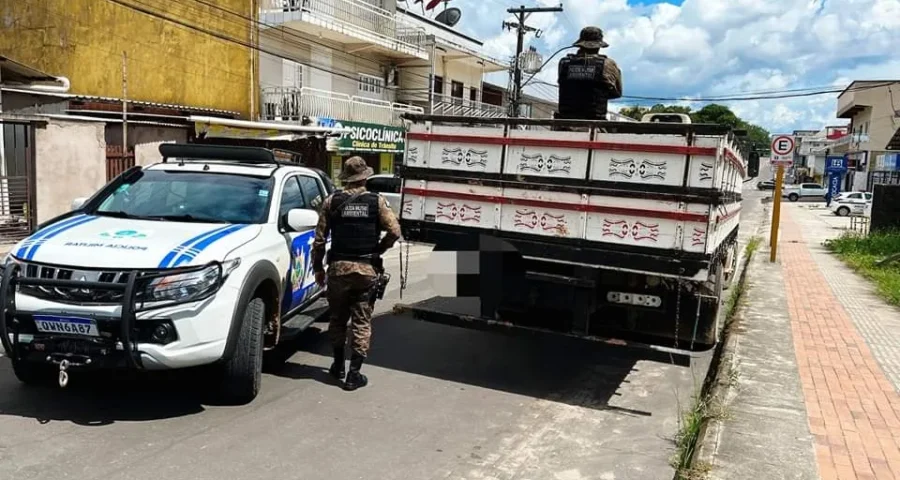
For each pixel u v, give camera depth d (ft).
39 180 38.34
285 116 67.92
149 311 14.08
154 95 56.34
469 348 22.90
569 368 21.13
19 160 40.57
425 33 91.09
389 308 28.30
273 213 18.74
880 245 53.52
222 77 62.80
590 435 15.78
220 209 18.37
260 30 68.49
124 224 16.72
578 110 20.66
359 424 15.60
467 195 18.19
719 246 17.94
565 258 17.07
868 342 24.31
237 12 63.62
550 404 17.78
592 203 16.60
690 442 14.97
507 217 17.74
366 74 86.53
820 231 82.79
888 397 18.11
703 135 15.25
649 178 15.90
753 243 57.52
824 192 188.55
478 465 13.79
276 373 19.03
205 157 21.40
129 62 54.03
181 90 58.75
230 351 15.28
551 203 17.08
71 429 14.46
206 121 52.21
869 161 162.20
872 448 14.64
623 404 18.08
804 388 18.76
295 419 15.66
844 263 48.26
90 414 15.34
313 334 23.47
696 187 15.43
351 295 17.99
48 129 38.60
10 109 42.93
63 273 14.25
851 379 19.69
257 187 19.34
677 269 15.83
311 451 13.99
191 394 16.89
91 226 16.46
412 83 96.22
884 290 35.50
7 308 14.21
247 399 16.44
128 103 51.26
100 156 42.04
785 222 99.55
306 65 74.13
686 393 19.25
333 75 79.87
